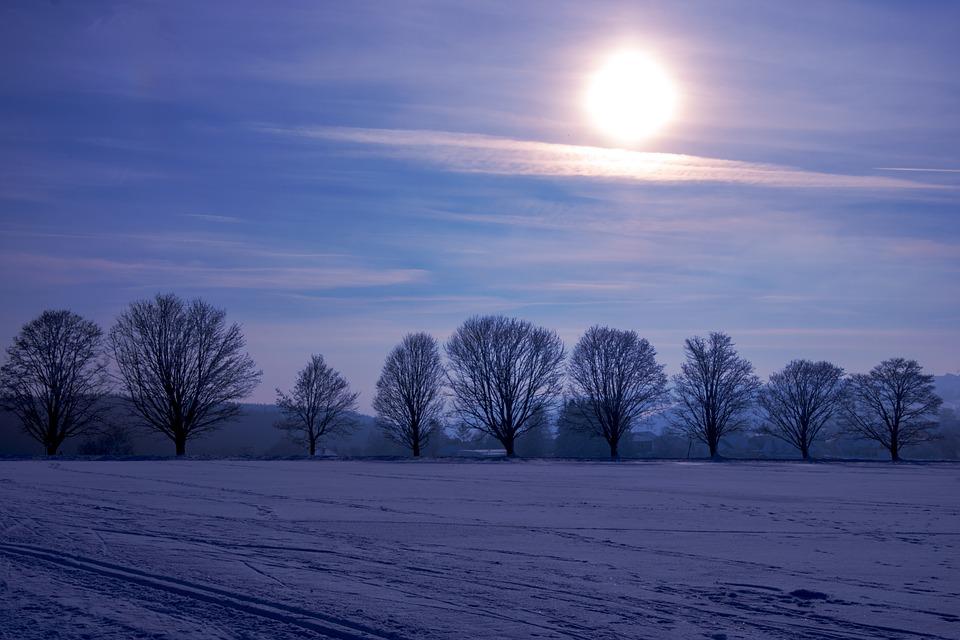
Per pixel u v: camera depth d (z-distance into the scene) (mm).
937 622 10992
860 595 12711
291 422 79000
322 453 84125
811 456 96562
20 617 10070
